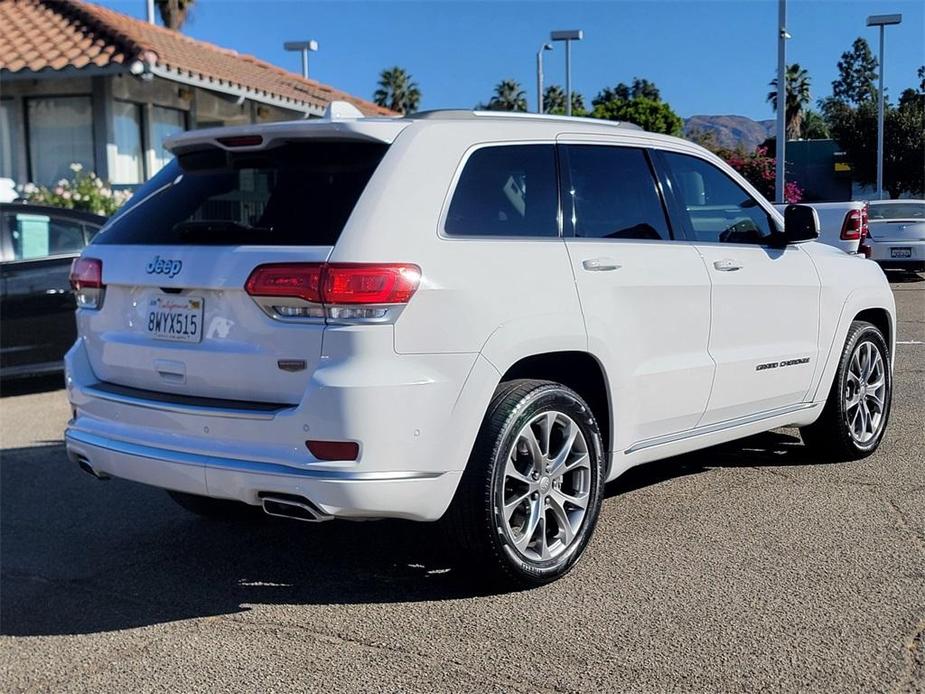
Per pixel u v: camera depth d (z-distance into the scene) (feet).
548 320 13.62
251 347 12.59
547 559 13.93
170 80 50.03
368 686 11.35
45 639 12.95
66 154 51.39
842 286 19.66
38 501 19.15
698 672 11.42
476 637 12.49
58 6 52.06
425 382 12.26
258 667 11.94
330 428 11.93
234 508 17.63
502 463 13.08
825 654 11.79
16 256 29.35
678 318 15.84
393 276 12.10
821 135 228.02
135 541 16.75
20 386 32.14
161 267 13.55
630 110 153.48
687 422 16.47
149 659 12.27
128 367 14.15
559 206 14.55
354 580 14.65
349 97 75.72
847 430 20.08
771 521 16.65
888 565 14.56
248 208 13.38
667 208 16.34
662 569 14.56
